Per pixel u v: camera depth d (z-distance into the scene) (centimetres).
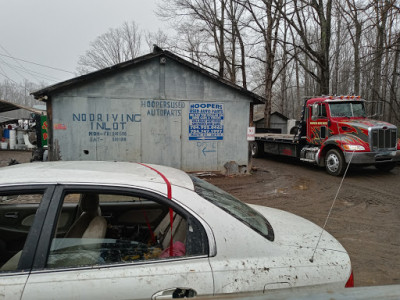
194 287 173
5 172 209
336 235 503
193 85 958
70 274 170
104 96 894
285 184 908
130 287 168
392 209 657
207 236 189
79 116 881
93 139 895
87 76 861
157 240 230
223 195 246
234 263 185
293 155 1280
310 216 606
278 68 3266
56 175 201
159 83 931
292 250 205
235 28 2178
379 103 1104
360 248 450
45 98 888
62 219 240
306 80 3472
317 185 895
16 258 194
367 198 749
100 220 235
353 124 1001
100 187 193
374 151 967
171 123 951
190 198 201
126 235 246
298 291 187
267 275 184
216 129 989
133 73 910
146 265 179
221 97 984
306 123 1200
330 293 124
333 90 2233
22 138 1980
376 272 375
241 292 176
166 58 923
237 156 1016
